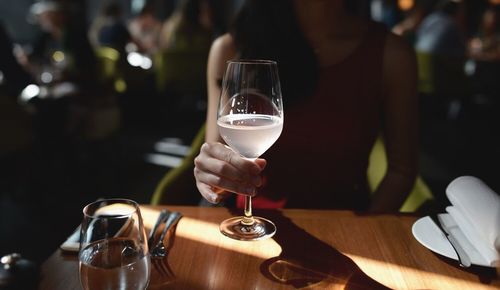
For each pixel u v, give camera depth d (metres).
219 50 1.31
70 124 3.23
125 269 0.59
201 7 4.92
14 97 2.80
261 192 1.29
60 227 2.68
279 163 1.29
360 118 1.27
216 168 0.83
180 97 6.06
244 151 0.80
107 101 3.43
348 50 1.26
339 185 1.29
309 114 1.26
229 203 1.35
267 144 0.79
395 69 1.25
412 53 1.27
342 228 0.86
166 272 0.70
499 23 6.03
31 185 3.25
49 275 0.70
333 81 1.25
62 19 3.44
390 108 1.29
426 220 0.86
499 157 4.07
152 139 4.65
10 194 3.11
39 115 3.11
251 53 1.26
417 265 0.73
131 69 4.84
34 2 6.70
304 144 1.27
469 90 4.95
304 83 1.23
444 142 4.53
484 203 0.79
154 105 5.54
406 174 1.26
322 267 0.72
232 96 0.81
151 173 3.65
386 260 0.75
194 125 5.31
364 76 1.25
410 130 1.28
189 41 4.91
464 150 4.27
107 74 4.34
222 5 8.66
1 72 3.20
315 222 0.89
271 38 1.23
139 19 6.79
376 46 1.25
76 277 0.70
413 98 1.27
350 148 1.27
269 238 0.81
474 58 5.23
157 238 0.80
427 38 5.03
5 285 0.67
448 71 4.77
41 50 4.42
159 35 6.58
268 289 0.66
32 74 3.55
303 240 0.81
